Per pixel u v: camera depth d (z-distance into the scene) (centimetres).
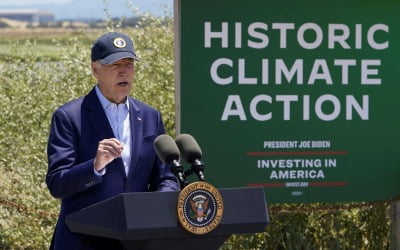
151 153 512
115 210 391
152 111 523
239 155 753
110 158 467
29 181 953
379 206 874
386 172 780
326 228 884
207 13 743
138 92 987
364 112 774
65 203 502
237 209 405
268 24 753
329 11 763
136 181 505
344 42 767
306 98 763
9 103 1038
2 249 920
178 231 393
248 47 750
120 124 508
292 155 762
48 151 498
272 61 755
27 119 1036
